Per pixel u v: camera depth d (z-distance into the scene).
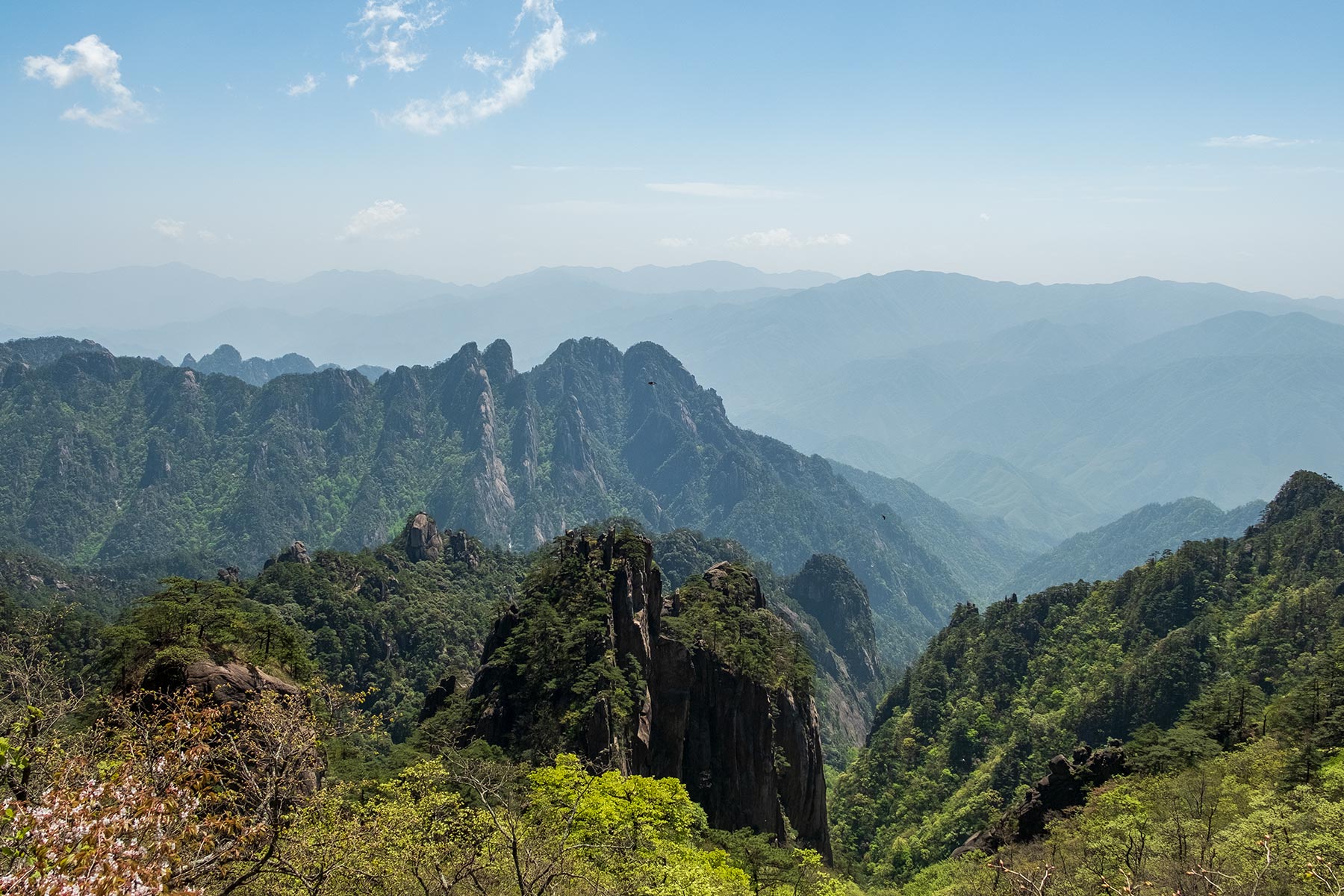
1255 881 46.56
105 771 30.91
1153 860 64.94
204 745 33.50
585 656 92.69
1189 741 104.00
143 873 23.33
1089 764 108.88
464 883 44.78
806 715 114.44
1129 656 190.25
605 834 56.19
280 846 36.00
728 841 80.56
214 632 62.38
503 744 88.50
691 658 102.88
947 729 198.50
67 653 133.62
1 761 29.58
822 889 78.44
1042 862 74.88
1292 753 87.31
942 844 150.00
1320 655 153.38
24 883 21.91
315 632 169.00
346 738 82.88
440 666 177.00
